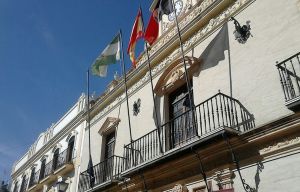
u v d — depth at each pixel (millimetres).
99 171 13953
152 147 11484
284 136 7406
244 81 8953
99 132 16016
